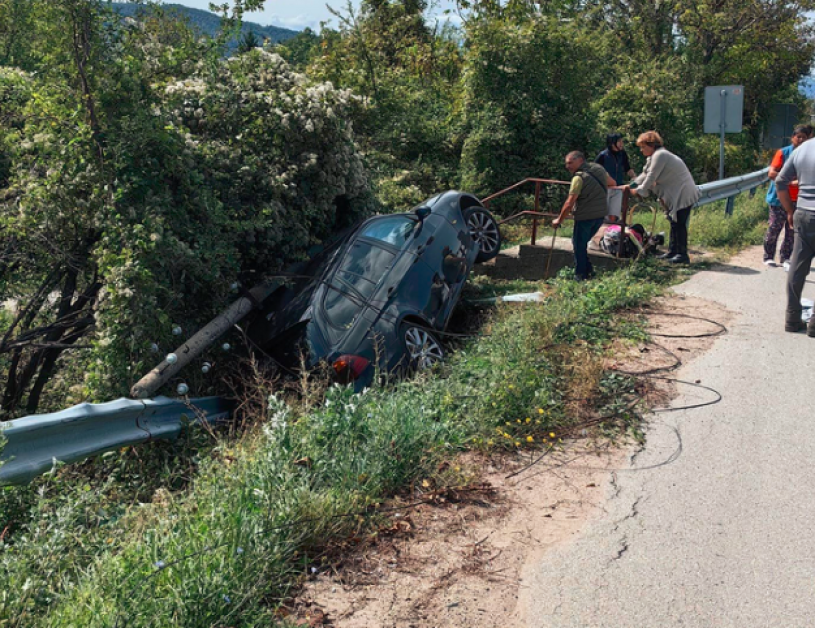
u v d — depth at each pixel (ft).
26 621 10.83
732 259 33.68
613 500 14.23
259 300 27.25
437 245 26.50
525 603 11.28
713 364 20.52
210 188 27.66
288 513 12.80
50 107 26.53
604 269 32.01
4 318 31.81
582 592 11.48
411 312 23.50
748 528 13.01
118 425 18.98
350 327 22.57
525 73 54.85
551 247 32.14
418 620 10.93
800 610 10.87
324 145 31.17
